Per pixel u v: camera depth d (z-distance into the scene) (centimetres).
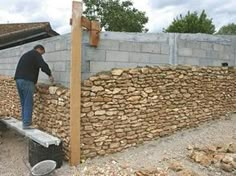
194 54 720
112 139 582
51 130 609
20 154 626
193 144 609
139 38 624
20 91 616
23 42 1338
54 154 531
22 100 622
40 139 538
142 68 618
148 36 638
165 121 656
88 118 554
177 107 677
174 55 680
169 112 662
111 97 578
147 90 626
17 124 683
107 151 577
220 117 768
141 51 628
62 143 554
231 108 802
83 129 550
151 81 632
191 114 703
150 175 480
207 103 738
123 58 604
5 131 781
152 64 644
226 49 805
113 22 2670
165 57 664
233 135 650
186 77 692
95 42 561
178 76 677
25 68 609
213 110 752
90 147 558
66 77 575
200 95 721
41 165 508
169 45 671
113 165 529
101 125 568
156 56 650
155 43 648
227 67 789
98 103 563
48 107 620
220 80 769
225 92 784
